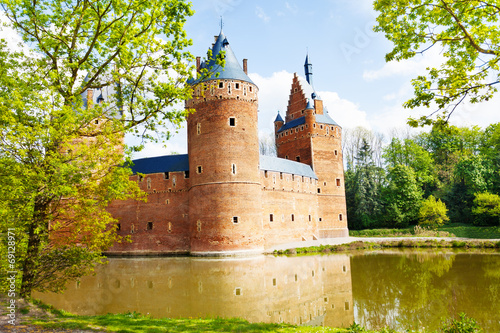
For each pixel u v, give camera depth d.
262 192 47.62
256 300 20.50
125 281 26.28
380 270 29.78
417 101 14.16
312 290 23.16
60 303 20.00
